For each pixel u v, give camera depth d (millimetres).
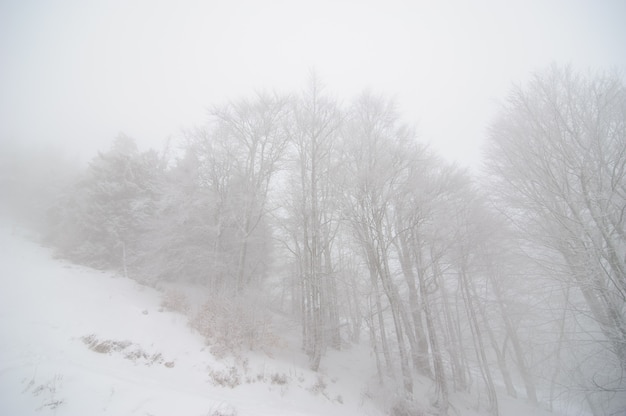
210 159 15766
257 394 9375
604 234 9203
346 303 19891
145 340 10062
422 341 15773
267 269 18875
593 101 10438
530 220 11812
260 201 15812
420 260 13406
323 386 11305
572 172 10148
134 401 6754
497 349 17609
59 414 6004
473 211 14406
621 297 8875
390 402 11359
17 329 8883
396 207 13094
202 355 10234
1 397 6094
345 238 16422
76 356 8406
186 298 15281
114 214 17797
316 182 14586
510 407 15836
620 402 10516
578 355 12523
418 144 13602
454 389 14586
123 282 15680
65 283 13078
